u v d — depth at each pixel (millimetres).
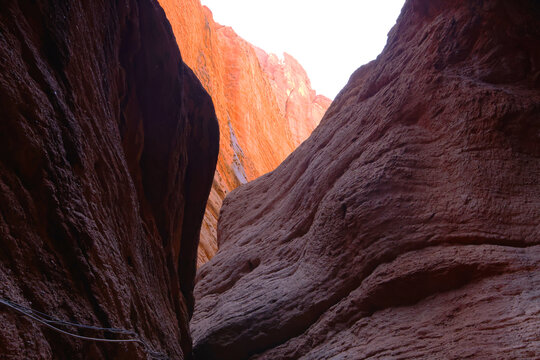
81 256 3523
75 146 3779
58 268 3266
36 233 3137
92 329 3404
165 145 7902
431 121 8469
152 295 6000
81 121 4160
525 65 8352
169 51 7762
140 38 7344
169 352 5867
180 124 8250
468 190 7352
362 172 8562
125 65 7102
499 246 6723
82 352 3281
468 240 6941
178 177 8703
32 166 3180
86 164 4039
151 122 7738
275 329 8500
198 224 10148
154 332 5438
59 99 3656
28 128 3129
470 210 7145
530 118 7652
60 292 3199
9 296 2594
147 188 7879
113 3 5926
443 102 8422
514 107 7684
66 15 3998
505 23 8508
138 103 7504
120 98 6832
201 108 9750
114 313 3832
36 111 3240
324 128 13500
